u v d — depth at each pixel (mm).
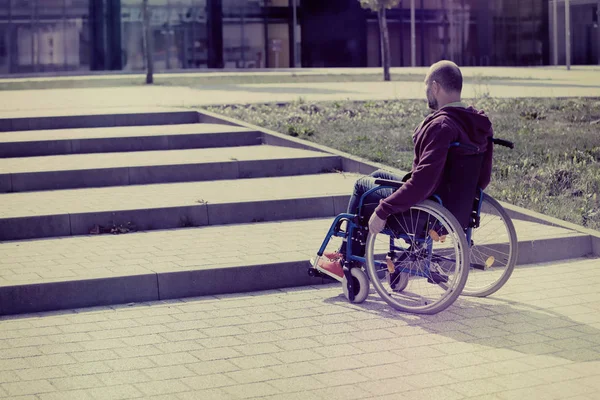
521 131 12469
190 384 4293
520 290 6172
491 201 5859
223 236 7469
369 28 50000
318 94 18750
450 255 6172
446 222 5375
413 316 5523
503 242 6699
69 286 5844
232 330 5254
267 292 6258
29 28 42219
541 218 7906
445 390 4160
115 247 7020
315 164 10297
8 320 5578
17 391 4223
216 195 8570
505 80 27266
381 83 25453
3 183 9062
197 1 45406
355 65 49219
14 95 19516
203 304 5910
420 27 51688
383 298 5723
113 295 5953
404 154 10789
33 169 9359
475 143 5469
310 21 48062
